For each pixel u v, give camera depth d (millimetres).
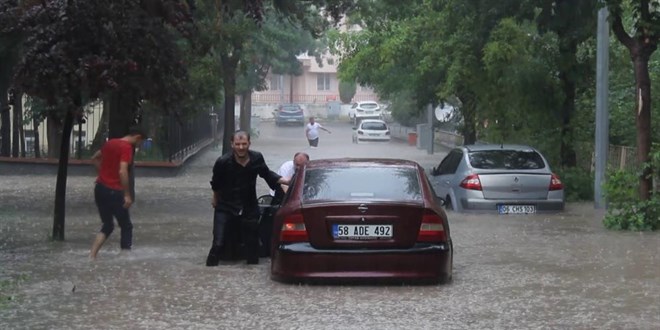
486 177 22531
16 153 37938
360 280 13086
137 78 17531
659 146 20422
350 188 13500
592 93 29234
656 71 30422
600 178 24203
